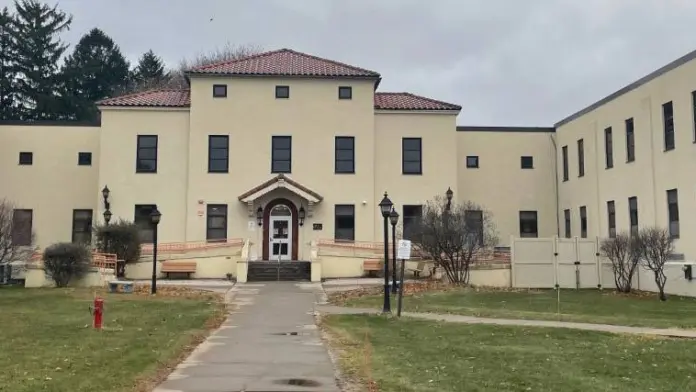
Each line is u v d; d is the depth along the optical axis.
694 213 26.30
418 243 30.95
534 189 39.03
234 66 36.47
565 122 38.25
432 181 36.34
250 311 20.09
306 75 35.72
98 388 9.04
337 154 35.78
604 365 11.44
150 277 32.66
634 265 27.73
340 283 30.03
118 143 35.28
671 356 12.35
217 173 35.06
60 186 36.72
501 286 30.33
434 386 9.59
